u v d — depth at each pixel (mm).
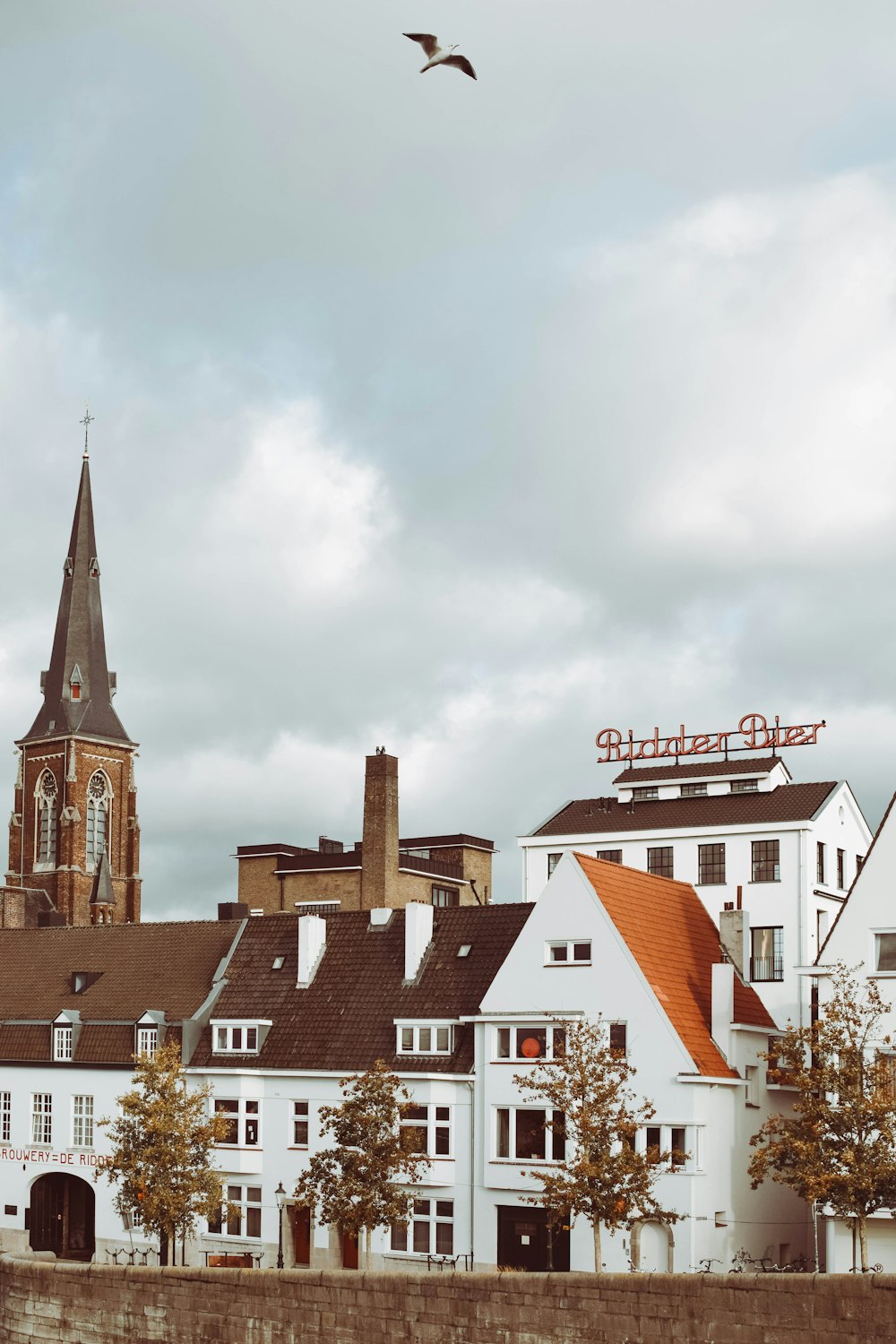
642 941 66500
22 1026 82312
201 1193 69125
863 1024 58219
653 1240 62000
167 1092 68938
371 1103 64188
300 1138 71625
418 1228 67438
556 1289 39250
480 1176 66000
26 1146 80312
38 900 163250
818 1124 53906
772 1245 66875
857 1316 35000
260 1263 70750
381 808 113562
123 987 82562
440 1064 68750
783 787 88312
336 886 117625
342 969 75188
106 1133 76125
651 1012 63531
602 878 67375
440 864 120750
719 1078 63250
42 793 194500
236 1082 73312
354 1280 42531
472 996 70188
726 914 72500
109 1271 47906
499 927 72625
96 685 198125
